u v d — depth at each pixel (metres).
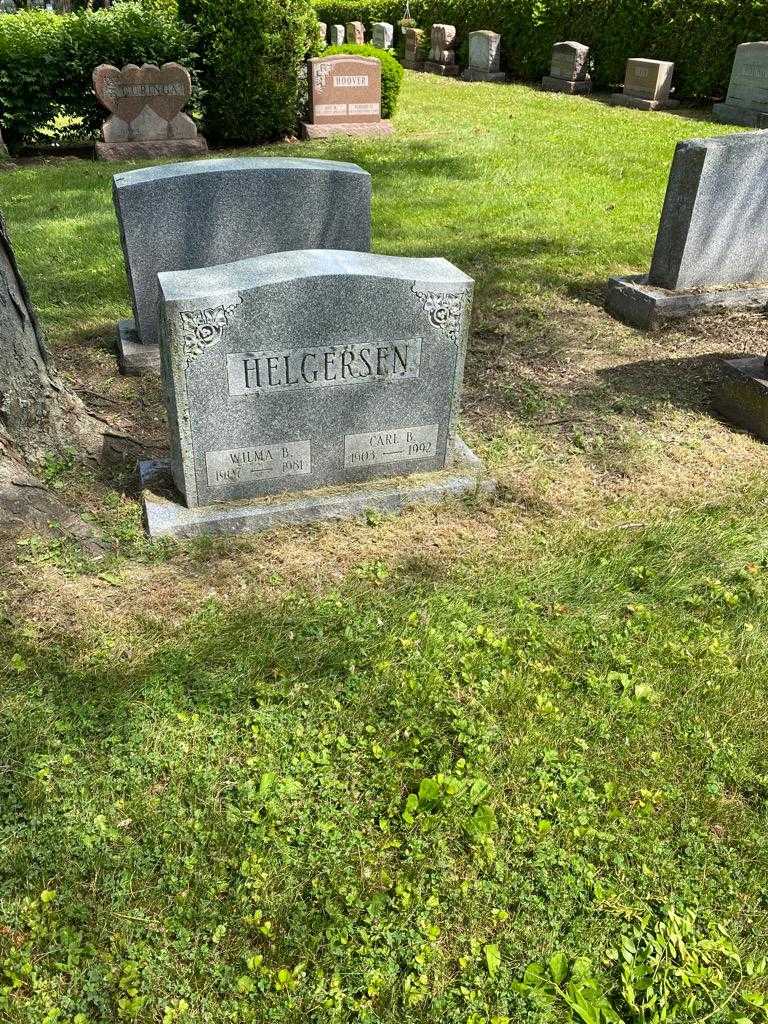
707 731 1.75
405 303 2.24
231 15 6.75
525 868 1.49
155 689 1.79
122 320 3.53
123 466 2.56
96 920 1.38
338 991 1.30
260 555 2.23
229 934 1.37
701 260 3.83
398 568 2.20
